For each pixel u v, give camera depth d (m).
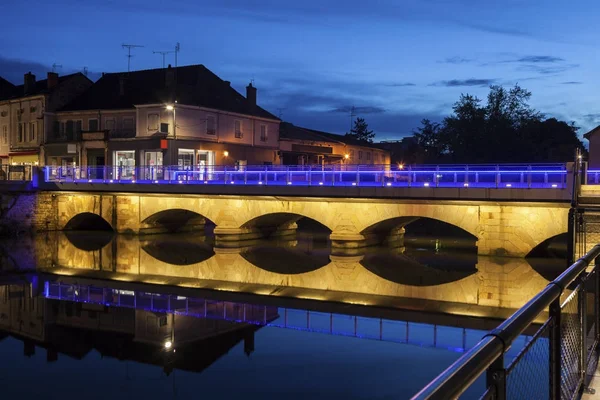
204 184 44.22
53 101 62.25
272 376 16.33
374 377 16.19
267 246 44.06
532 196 33.19
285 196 41.16
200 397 14.82
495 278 30.91
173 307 25.78
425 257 38.12
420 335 20.69
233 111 58.84
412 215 37.75
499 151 70.19
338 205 40.38
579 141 79.94
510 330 3.26
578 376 6.30
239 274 33.72
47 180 52.34
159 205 48.44
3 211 49.56
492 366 3.28
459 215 36.38
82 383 16.20
